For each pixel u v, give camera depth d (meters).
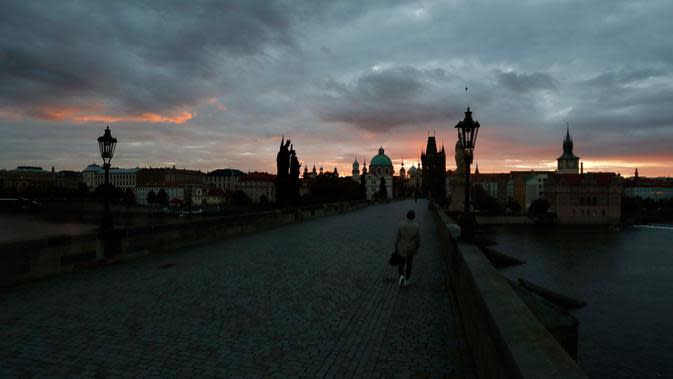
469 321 7.03
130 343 7.14
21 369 6.15
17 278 11.28
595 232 112.25
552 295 37.38
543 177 194.75
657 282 50.81
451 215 35.31
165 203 192.00
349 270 13.44
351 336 7.57
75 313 8.73
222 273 12.90
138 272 13.02
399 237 11.45
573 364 3.32
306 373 6.09
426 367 6.30
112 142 15.82
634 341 28.58
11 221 107.94
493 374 4.48
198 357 6.61
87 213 129.50
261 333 7.68
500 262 56.69
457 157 42.38
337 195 107.50
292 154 46.75
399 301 9.88
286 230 27.22
